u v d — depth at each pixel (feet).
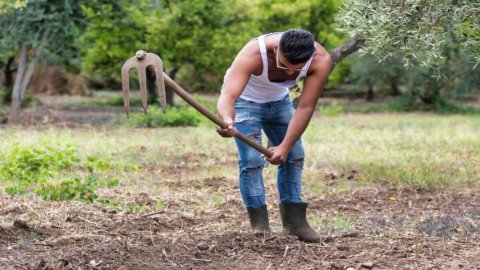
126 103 14.48
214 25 72.59
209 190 26.53
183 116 63.36
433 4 20.84
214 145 43.93
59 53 74.23
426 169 31.24
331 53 32.37
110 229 18.72
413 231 19.75
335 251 16.61
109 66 79.97
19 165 26.48
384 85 101.55
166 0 73.31
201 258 15.88
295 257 16.01
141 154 38.52
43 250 16.47
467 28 21.63
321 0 77.10
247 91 16.72
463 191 27.40
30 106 84.58
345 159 36.09
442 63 23.57
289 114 17.22
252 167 17.08
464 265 15.85
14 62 98.22
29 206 20.98
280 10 75.92
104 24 69.26
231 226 19.88
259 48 15.81
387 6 21.15
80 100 100.42
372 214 22.61
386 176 30.30
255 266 15.40
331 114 84.23
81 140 43.80
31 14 60.18
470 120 74.33
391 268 15.49
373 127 62.28
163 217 20.83
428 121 72.49
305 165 34.32
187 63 77.25
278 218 21.68
